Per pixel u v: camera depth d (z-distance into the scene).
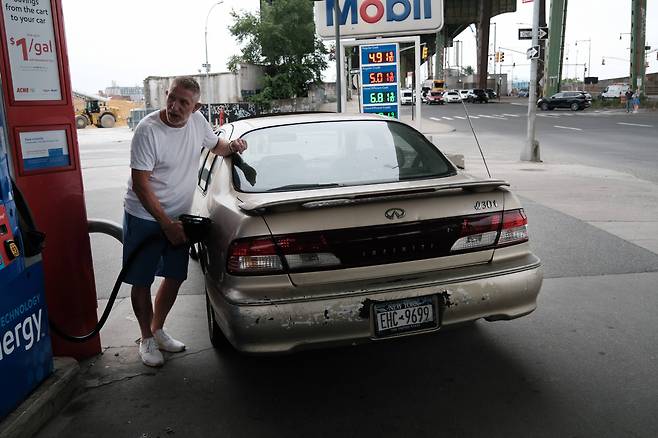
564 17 58.38
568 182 11.23
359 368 3.68
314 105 58.25
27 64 3.35
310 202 2.98
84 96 59.53
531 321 4.34
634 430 2.88
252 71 57.28
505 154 17.64
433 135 25.55
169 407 3.25
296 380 3.54
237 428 3.02
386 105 15.04
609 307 4.59
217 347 4.01
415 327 3.11
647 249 6.23
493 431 2.92
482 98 68.38
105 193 11.85
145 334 3.81
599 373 3.49
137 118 48.00
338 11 14.75
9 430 2.77
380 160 3.85
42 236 3.10
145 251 3.64
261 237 2.99
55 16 3.45
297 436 2.93
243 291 3.00
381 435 2.92
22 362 3.01
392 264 3.12
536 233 7.04
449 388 3.37
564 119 34.03
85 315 3.86
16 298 2.94
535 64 15.11
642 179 11.62
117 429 3.04
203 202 4.02
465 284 3.16
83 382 3.54
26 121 3.37
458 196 3.25
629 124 28.09
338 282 3.07
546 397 3.23
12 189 2.98
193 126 3.70
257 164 3.78
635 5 51.44
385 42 14.82
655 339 3.96
